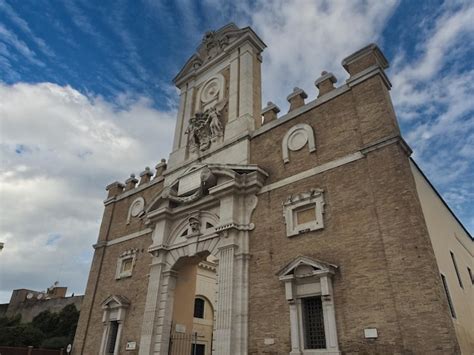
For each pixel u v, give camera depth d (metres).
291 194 18.09
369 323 13.36
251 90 23.98
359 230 15.10
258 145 21.12
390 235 14.04
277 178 19.17
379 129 16.28
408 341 12.16
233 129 22.84
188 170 22.97
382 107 16.58
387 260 13.70
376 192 15.14
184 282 22.59
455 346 11.46
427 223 15.70
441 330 11.68
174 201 23.30
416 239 13.37
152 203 24.02
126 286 24.55
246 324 16.70
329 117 18.56
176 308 21.45
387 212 14.49
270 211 18.53
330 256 15.45
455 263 18.14
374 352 12.88
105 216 30.48
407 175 14.74
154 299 21.02
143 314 22.16
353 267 14.62
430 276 12.54
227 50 26.73
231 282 17.58
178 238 22.19
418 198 15.11
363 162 16.25
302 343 14.64
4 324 48.84
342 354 13.54
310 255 16.06
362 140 16.64
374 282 13.84
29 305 55.41
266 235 18.08
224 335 16.55
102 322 24.38
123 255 26.09
